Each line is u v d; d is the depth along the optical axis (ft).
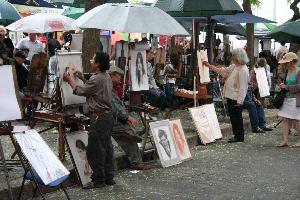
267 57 66.44
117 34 65.82
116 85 30.37
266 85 51.21
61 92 27.50
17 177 25.81
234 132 41.09
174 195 26.11
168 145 32.81
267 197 26.04
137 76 32.86
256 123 45.19
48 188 25.84
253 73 50.42
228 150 37.70
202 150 37.63
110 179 27.55
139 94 33.47
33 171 21.12
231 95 40.45
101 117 26.20
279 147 39.19
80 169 27.17
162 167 31.83
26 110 34.76
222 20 53.21
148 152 33.42
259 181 29.09
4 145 33.04
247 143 40.57
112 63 36.52
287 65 39.04
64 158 28.45
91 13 30.91
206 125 40.47
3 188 23.81
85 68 41.34
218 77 50.39
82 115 27.68
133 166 31.01
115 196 25.66
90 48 41.34
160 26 30.17
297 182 29.01
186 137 38.47
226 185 28.17
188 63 56.18
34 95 33.12
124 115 29.40
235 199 25.62
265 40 84.79
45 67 33.83
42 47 46.75
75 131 28.32
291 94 38.75
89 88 25.96
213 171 31.24
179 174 30.35
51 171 21.43
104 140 26.45
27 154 21.02
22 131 21.79
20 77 36.81
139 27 29.50
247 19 53.11
